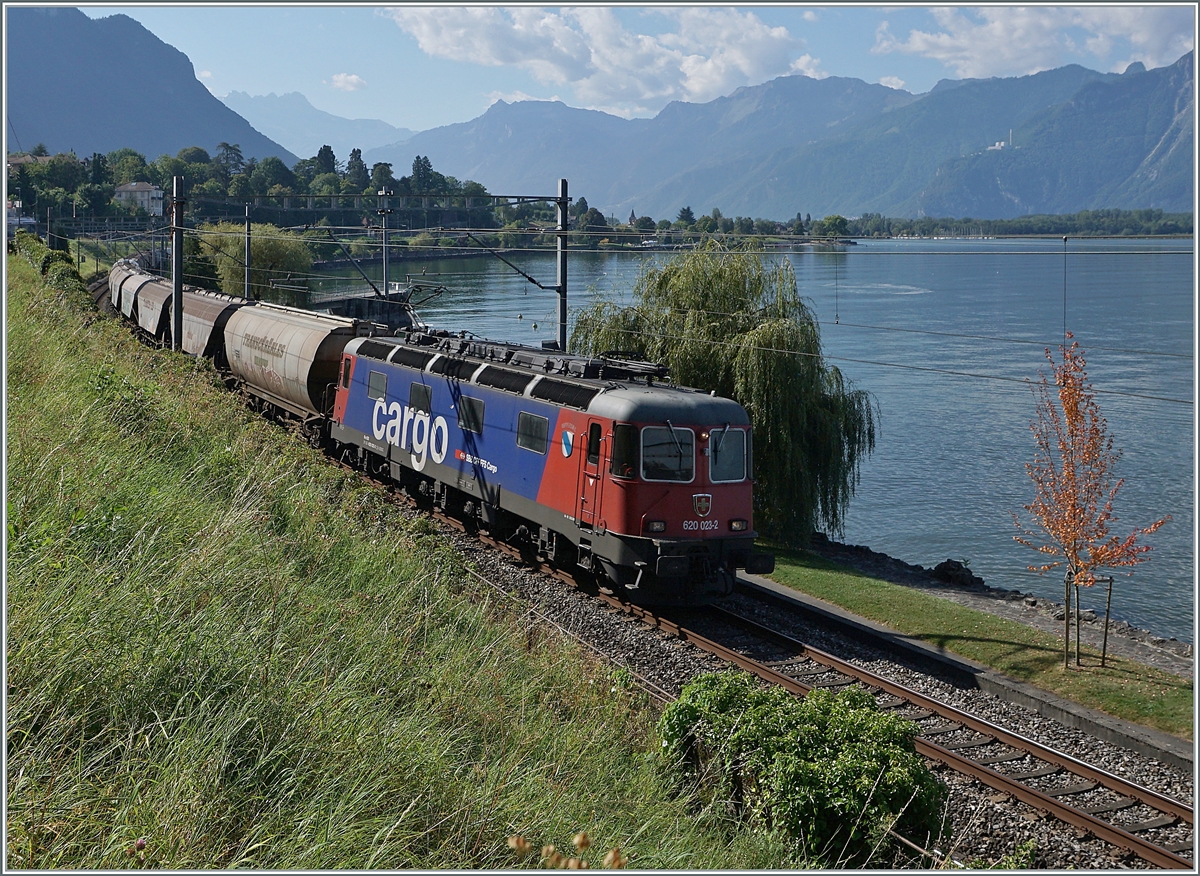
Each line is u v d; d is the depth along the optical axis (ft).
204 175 574.15
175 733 23.79
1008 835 34.06
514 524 69.10
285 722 25.77
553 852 20.39
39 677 23.40
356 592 40.29
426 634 38.37
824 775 30.30
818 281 378.32
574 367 63.46
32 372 49.24
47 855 19.25
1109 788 38.01
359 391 87.35
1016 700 47.50
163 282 151.12
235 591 32.22
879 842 28.63
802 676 49.29
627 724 37.60
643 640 52.08
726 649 51.03
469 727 31.55
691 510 56.80
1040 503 54.70
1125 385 193.36
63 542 29.94
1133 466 146.82
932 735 42.63
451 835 24.99
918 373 210.38
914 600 63.82
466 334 81.76
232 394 69.51
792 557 78.38
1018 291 343.87
